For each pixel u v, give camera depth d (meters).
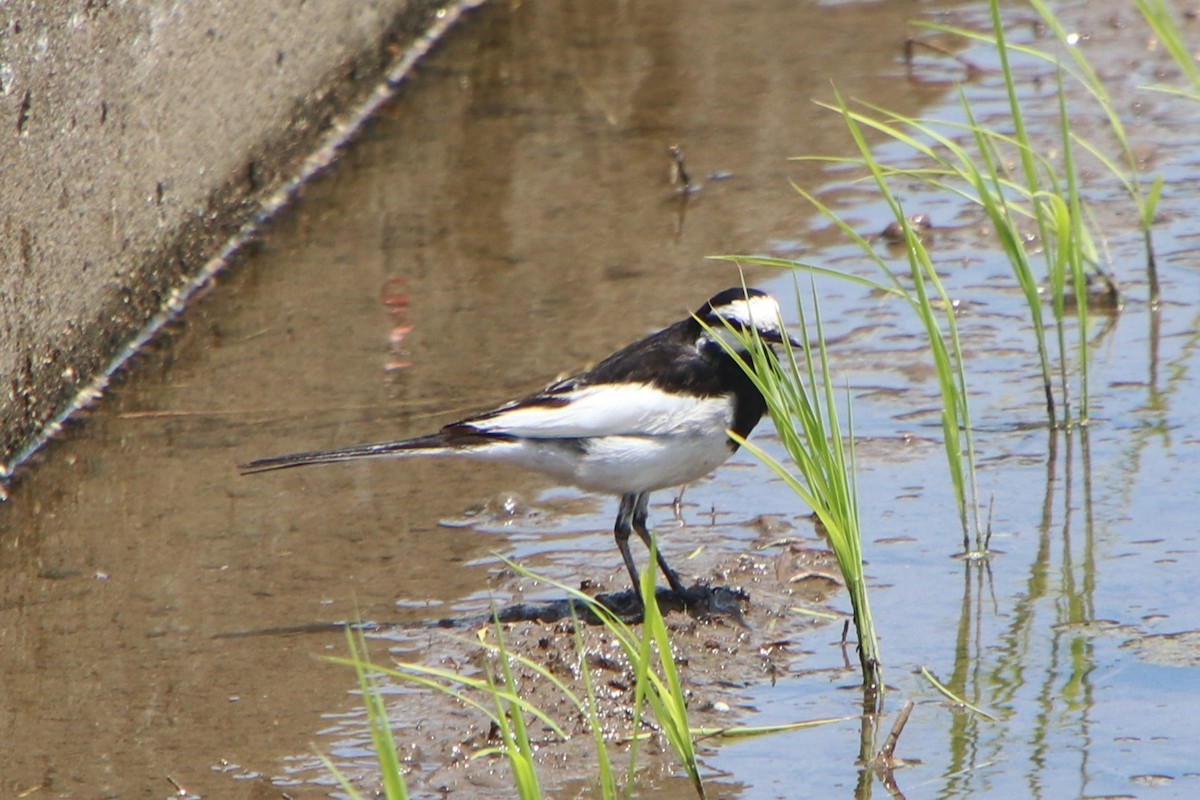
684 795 8.78
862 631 9.72
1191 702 9.34
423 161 19.30
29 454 13.22
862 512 11.89
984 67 20.86
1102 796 8.50
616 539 11.07
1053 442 12.70
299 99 18.97
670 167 18.67
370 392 14.04
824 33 22.66
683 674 10.00
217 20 16.62
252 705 9.80
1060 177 17.50
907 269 15.78
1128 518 11.53
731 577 11.20
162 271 15.76
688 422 10.80
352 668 10.16
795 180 18.09
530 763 7.48
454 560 11.56
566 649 10.13
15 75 12.72
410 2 22.58
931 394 13.58
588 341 14.74
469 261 16.64
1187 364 13.76
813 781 8.82
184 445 13.30
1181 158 17.80
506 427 10.80
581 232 17.20
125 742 9.42
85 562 11.62
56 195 13.55
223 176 17.05
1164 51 20.78
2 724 9.64
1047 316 14.79
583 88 21.23
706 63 21.75
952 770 8.84
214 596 11.12
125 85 14.75
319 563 11.55
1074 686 9.59
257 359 14.79
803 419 9.71
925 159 18.25
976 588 10.80
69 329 13.91
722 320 10.91
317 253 17.08
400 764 9.15
